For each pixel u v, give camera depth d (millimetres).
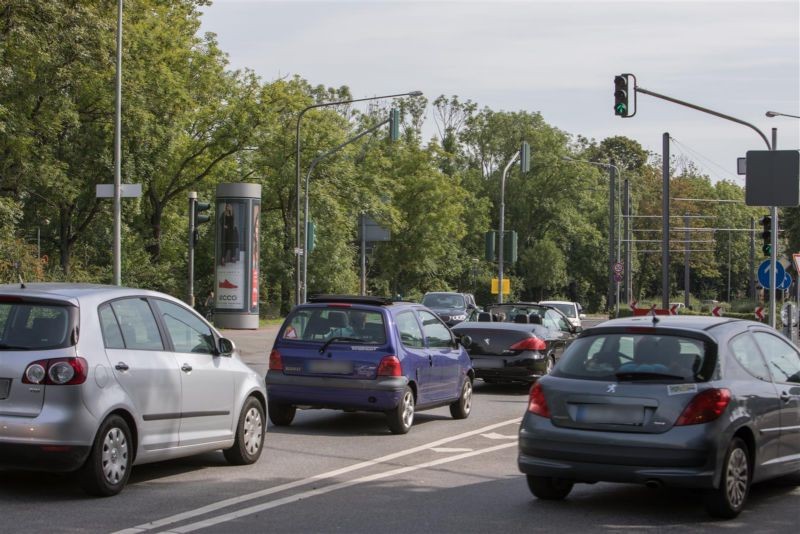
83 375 10016
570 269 121062
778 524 9734
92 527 8953
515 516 9875
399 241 85625
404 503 10391
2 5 33844
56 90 39281
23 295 10211
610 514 10086
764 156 33031
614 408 9906
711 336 10242
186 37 53906
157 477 11719
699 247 125438
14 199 42219
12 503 9961
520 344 22375
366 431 16266
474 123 115500
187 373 11477
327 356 15750
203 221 35625
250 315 51250
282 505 10141
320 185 60844
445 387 17391
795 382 11352
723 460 9703
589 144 121438
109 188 32844
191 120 54188
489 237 45812
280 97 56875
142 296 11305
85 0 35875
